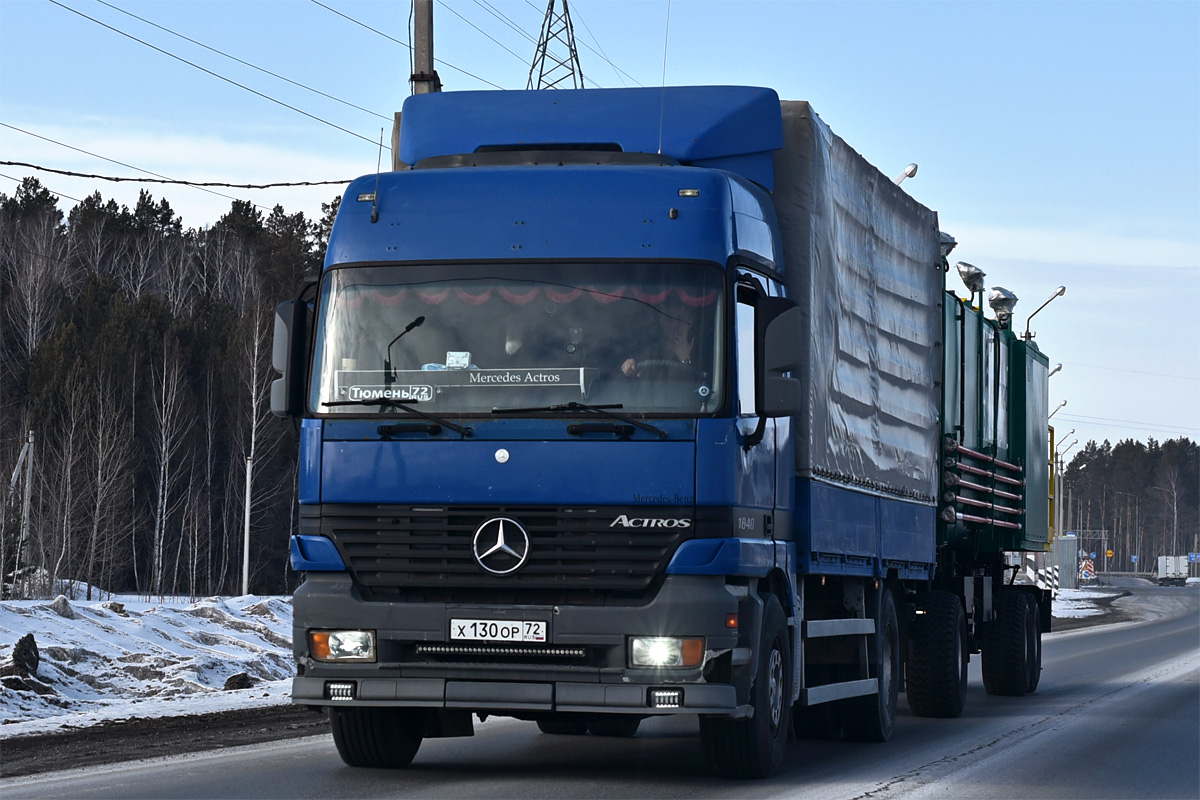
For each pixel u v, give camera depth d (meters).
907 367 14.38
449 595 9.23
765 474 9.92
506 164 10.72
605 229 9.48
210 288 89.69
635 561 9.06
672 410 9.15
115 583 69.25
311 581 9.41
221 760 10.62
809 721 13.25
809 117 11.16
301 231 92.88
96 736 11.98
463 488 9.18
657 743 12.53
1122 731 14.45
